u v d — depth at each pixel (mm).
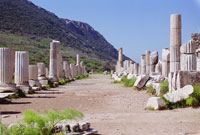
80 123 9297
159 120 11648
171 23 22672
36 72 27625
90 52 177500
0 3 156250
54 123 8820
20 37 127125
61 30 180375
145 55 37125
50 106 16047
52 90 27219
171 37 22641
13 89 20141
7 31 129000
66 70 47625
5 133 7379
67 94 23109
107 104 17094
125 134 9281
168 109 14273
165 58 27938
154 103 14539
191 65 18781
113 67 120938
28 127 7820
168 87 18500
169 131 9609
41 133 7988
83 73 77812
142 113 13539
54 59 36031
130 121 11555
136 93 22500
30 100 18812
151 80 24547
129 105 16453
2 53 20047
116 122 11367
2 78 20094
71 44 167375
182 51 19188
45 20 174875
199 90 14898
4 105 16312
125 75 39750
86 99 19609
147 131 9680
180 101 14531
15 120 11664
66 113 8602
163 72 28203
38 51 106188
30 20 159250
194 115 12461
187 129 9875
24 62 23297
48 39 145125
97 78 59281
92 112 14070
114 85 34281
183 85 15828
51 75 36000
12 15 151000
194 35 27766
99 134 9273
